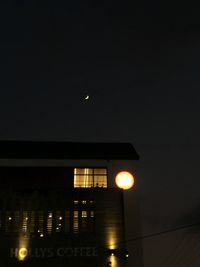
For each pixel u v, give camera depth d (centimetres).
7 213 2802
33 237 2756
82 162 3131
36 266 2675
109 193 2981
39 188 2956
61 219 2839
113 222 2880
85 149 3384
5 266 2655
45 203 2867
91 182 3080
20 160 3091
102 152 3275
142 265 2761
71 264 2711
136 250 2808
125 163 3147
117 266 2728
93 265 2723
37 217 2817
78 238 2791
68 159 3131
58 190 2938
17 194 2866
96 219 2872
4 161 3069
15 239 2731
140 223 2897
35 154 3133
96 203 2927
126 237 2841
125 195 2992
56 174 3070
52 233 2781
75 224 2838
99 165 3138
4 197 2842
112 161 3155
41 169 3080
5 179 3005
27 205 2842
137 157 3178
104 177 3105
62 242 2766
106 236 2820
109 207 2927
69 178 3067
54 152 3225
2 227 2756
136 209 2945
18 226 2772
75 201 2908
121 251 2772
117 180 3061
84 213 2886
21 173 3044
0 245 2705
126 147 3516
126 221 2895
